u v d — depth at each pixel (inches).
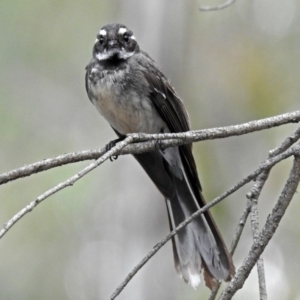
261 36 544.4
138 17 462.6
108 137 585.9
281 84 518.3
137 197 447.2
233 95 521.7
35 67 587.8
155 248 222.5
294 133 247.3
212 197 494.3
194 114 507.8
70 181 205.9
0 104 571.8
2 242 527.5
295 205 475.8
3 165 556.1
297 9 547.8
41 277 534.3
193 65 527.5
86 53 591.2
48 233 524.4
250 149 513.3
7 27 576.7
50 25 585.3
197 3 537.0
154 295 437.1
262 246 227.3
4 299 527.8
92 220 513.7
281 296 462.6
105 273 482.9
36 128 580.1
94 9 585.3
